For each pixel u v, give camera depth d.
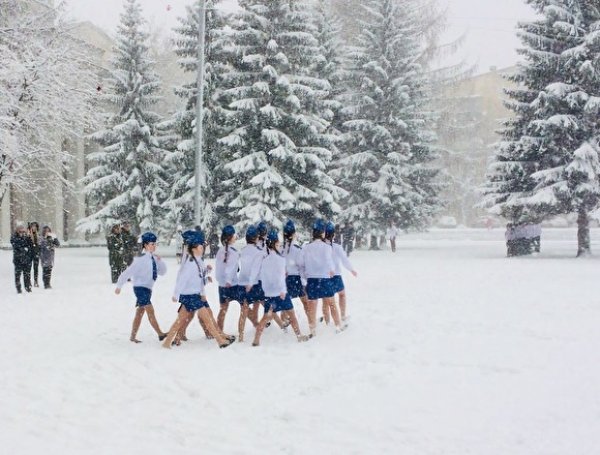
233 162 28.47
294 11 30.58
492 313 10.76
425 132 38.41
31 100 20.69
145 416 5.50
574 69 27.77
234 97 29.88
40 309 12.52
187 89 30.47
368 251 34.56
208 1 30.11
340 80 38.72
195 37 30.30
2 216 39.25
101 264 25.47
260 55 29.52
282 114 29.34
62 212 43.97
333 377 6.78
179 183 30.09
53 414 5.59
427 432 4.89
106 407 5.80
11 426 5.27
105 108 37.91
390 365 7.26
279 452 4.57
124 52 33.88
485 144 67.44
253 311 9.94
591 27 27.47
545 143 28.11
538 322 9.77
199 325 10.66
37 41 20.81
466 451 4.48
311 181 30.22
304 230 29.78
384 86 37.94
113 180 33.16
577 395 5.79
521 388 6.11
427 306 11.79
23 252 15.48
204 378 6.79
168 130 34.94
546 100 27.62
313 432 4.99
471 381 6.44
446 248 37.06
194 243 8.62
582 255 27.41
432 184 38.62
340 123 38.72
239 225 27.88
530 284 15.31
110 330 10.14
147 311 9.18
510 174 29.31
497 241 47.97
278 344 8.88
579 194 26.84
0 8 21.67
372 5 42.03
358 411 5.51
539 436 4.73
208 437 4.93
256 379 6.73
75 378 6.86
